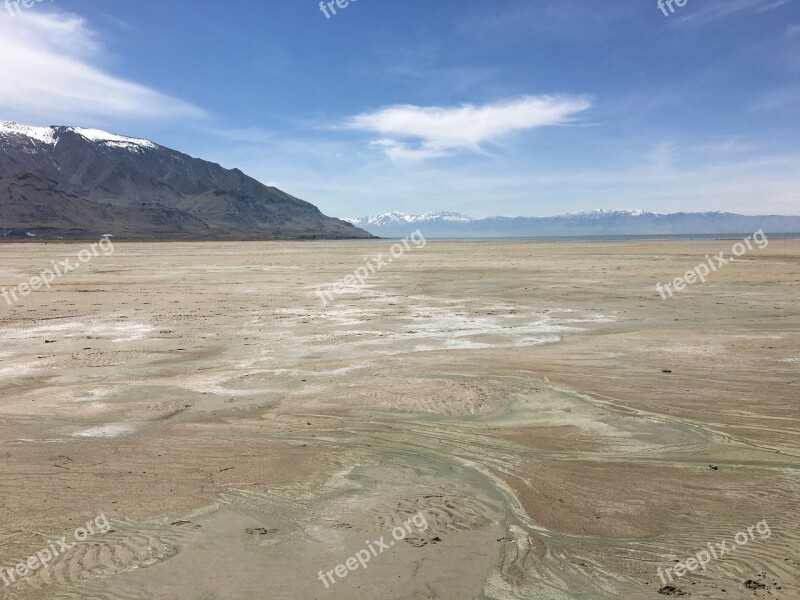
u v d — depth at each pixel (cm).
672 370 1491
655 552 671
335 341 1942
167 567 638
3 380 1484
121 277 4266
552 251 7588
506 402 1257
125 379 1487
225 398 1309
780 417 1133
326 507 786
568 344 1847
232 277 4262
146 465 930
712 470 900
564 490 839
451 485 859
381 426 1120
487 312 2525
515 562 651
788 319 2217
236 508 782
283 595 589
